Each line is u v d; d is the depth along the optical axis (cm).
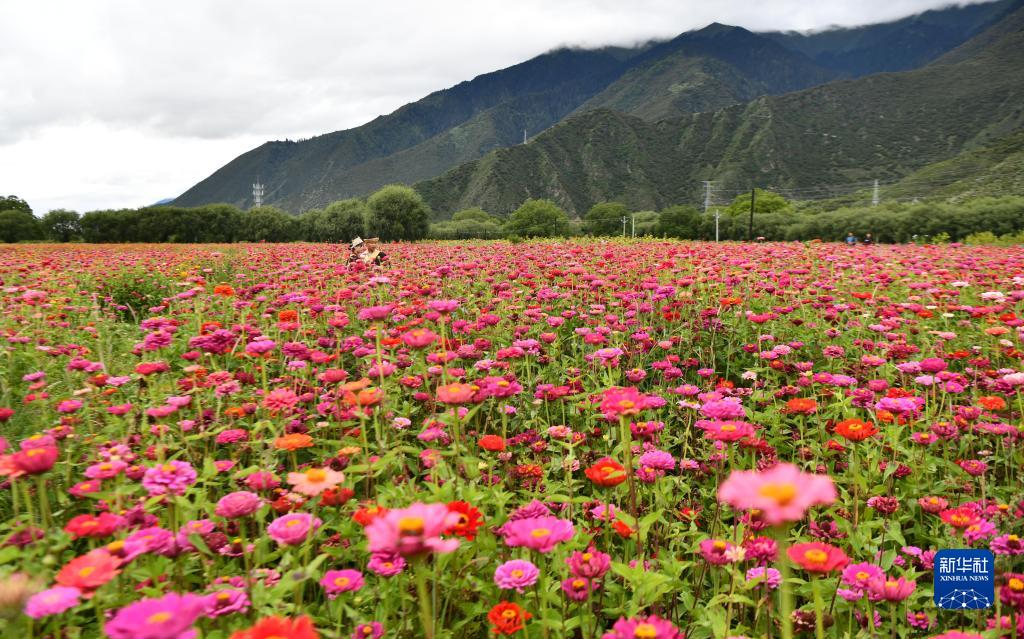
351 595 251
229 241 7244
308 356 471
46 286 926
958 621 280
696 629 262
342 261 1420
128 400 435
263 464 332
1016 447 400
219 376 416
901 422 429
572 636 261
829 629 257
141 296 1034
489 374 501
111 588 233
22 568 238
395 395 427
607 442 395
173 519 256
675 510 325
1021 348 581
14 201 10000
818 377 448
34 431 395
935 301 766
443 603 251
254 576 242
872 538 320
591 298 820
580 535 265
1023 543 265
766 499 128
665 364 548
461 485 282
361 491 357
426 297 712
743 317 698
